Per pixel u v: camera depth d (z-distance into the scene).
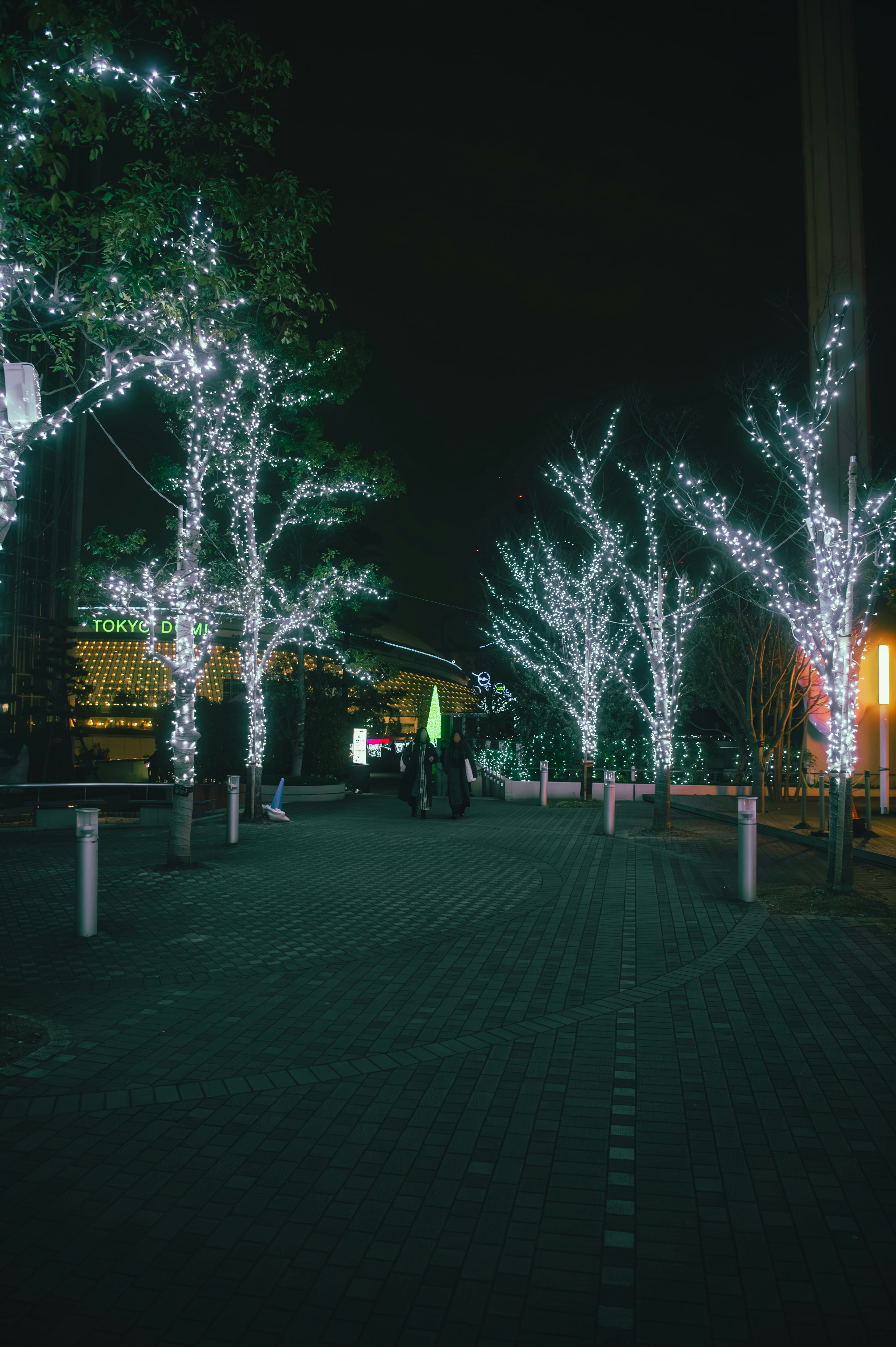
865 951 8.13
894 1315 3.15
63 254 7.55
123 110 7.47
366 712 32.56
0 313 7.02
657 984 7.12
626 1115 4.77
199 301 8.29
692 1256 3.50
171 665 12.31
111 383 7.05
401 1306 3.19
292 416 19.88
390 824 18.39
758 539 16.08
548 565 26.97
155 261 7.84
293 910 9.84
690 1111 4.82
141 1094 4.96
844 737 10.48
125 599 13.09
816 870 12.80
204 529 19.33
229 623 37.00
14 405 6.22
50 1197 3.89
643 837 16.41
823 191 22.83
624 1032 6.04
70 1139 4.43
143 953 7.96
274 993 6.84
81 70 6.23
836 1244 3.58
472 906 10.12
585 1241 3.60
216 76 8.05
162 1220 3.72
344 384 19.66
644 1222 3.74
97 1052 5.58
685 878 12.00
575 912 9.82
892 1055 5.62
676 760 26.23
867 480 16.53
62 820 18.14
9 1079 5.14
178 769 12.34
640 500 19.38
